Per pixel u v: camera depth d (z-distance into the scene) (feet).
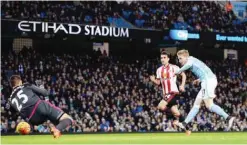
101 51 107.65
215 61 113.91
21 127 32.86
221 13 114.73
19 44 97.91
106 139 54.65
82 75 92.27
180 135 66.13
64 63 94.17
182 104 92.02
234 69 111.55
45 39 101.09
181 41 94.07
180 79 96.94
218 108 38.86
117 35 85.51
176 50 111.45
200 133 74.74
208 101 39.29
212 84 39.01
